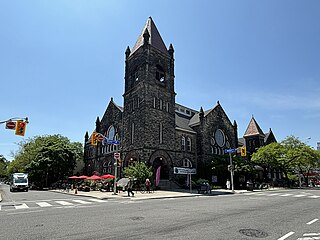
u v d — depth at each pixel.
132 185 30.42
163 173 37.31
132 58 42.00
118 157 27.11
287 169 56.12
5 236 7.93
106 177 33.47
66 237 7.74
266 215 11.88
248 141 62.19
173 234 8.00
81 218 11.04
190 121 48.47
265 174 56.47
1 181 117.50
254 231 8.44
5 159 112.25
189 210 13.59
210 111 46.62
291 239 7.48
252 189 36.94
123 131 40.16
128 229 8.74
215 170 38.91
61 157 47.41
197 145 43.75
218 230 8.57
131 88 40.34
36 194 29.33
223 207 14.98
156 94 38.06
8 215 12.16
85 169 53.59
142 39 41.19
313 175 78.31
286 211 13.30
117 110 44.28
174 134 39.38
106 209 14.14
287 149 52.22
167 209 14.02
